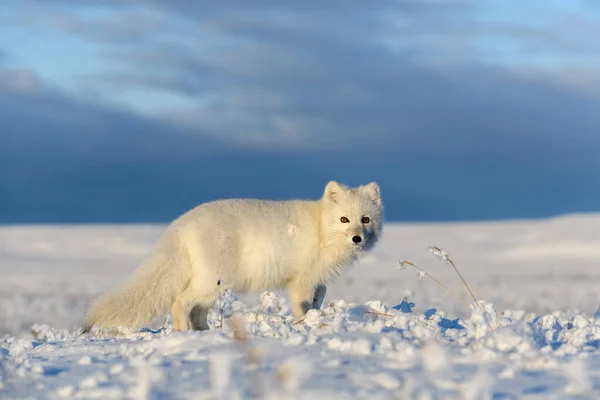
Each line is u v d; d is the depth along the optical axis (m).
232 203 9.35
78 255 47.91
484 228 61.09
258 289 9.46
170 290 8.80
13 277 33.97
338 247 9.88
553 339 6.51
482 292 24.77
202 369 5.27
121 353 6.33
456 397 4.43
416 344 5.93
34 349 7.16
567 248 46.72
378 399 4.38
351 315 8.07
